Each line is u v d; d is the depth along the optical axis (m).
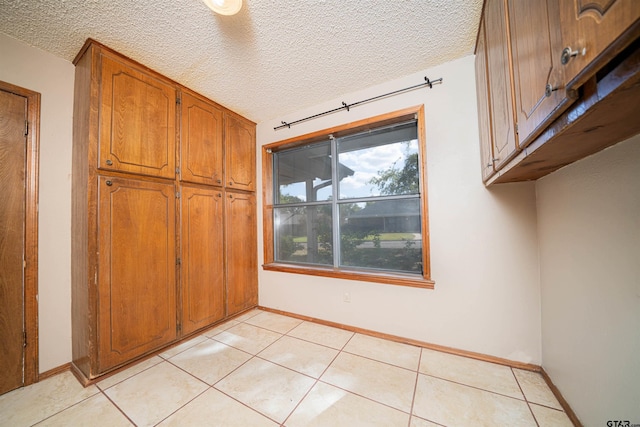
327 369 1.63
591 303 1.03
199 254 2.20
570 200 1.17
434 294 1.87
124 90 1.70
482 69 1.48
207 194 2.30
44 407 1.31
